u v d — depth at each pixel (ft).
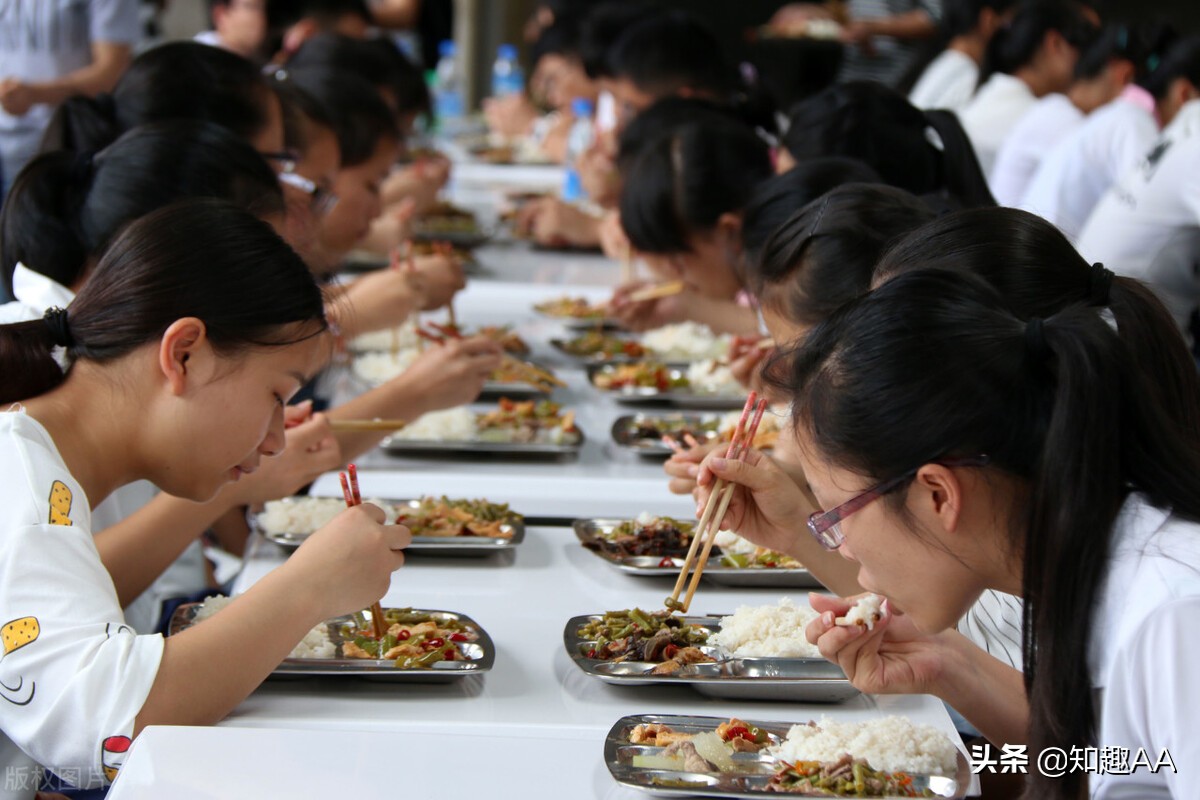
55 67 16.37
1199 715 3.75
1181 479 3.88
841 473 4.15
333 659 5.16
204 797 4.07
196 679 4.63
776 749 4.59
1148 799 3.97
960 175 8.73
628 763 4.41
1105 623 3.92
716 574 6.35
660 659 5.33
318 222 8.95
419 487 7.75
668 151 10.02
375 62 14.52
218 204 5.19
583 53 17.58
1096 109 15.31
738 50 31.27
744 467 5.70
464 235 15.84
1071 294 4.38
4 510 4.67
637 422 9.16
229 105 8.25
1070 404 3.73
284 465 6.87
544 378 9.87
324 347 5.66
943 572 4.12
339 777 4.25
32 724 4.51
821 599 5.25
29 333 5.08
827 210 6.70
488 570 6.56
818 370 4.21
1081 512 3.73
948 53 18.89
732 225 9.87
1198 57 12.85
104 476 5.12
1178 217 11.21
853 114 8.71
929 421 3.89
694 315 11.98
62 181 6.69
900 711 5.14
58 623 4.56
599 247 16.31
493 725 4.87
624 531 6.88
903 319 3.99
